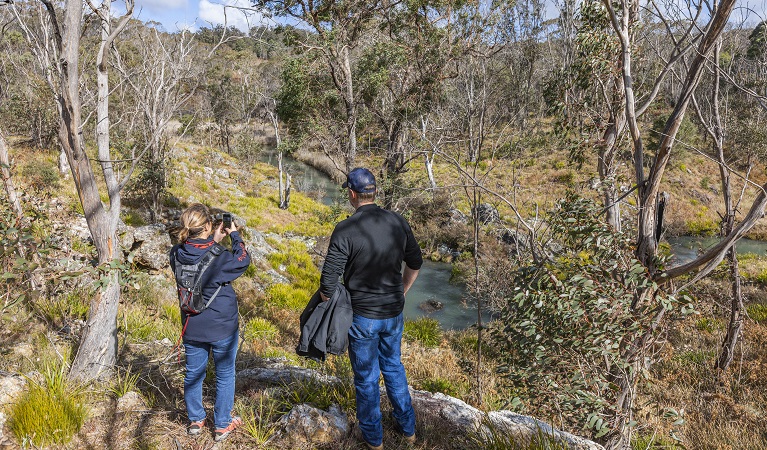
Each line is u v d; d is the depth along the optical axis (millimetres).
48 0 3031
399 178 12852
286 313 11352
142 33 12773
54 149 22641
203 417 2967
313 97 13383
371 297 2578
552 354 3209
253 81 34812
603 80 5797
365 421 2777
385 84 13500
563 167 24250
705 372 8242
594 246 3283
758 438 6129
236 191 26922
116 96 14914
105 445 2852
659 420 5043
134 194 16922
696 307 3221
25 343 4203
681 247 21500
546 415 3742
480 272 8047
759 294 14094
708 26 2896
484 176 6582
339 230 2523
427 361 8266
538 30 21031
